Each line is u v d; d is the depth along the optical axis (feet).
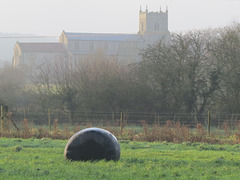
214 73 265.95
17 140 146.30
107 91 272.31
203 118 249.14
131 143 141.38
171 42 277.64
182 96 269.23
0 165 81.92
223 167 84.94
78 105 275.59
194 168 83.10
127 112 256.93
